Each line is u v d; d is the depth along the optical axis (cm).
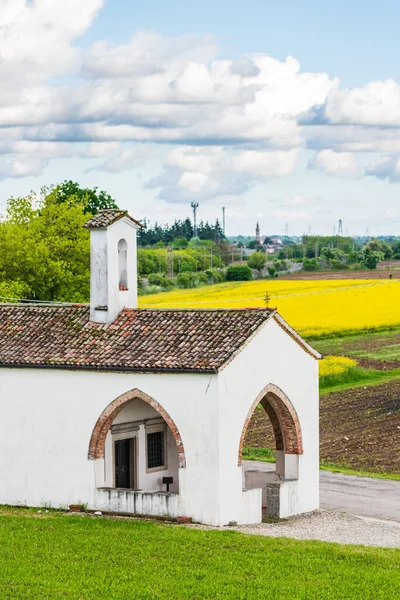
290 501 6284
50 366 6169
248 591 4562
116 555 5059
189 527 5678
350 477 7612
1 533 5450
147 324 6312
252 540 5400
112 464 6388
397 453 8369
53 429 6234
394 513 6512
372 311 15700
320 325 14600
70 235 14000
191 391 5797
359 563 5050
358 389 11162
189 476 5816
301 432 6388
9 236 13475
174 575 4769
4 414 6388
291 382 6309
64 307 6719
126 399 6009
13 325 6675
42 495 6275
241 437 5894
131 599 4431
